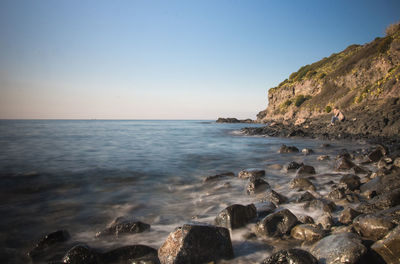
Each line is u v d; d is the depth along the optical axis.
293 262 2.87
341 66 46.28
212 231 3.58
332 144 20.42
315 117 42.66
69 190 7.92
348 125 26.38
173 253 3.30
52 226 5.04
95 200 6.89
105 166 12.02
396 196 4.85
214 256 3.39
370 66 35.59
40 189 8.00
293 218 4.38
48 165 12.09
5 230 4.82
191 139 28.98
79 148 19.09
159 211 5.96
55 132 40.00
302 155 15.51
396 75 25.91
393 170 7.90
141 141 25.89
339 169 9.89
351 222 4.36
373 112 25.48
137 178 9.66
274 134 31.83
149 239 4.34
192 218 5.42
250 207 5.01
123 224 4.59
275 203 6.05
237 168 11.91
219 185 8.39
